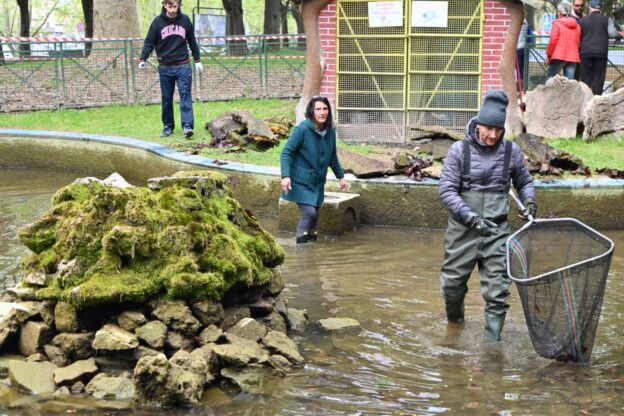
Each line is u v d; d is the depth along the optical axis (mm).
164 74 12586
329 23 12141
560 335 5363
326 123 8422
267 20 34312
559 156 10148
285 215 9438
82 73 17516
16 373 5082
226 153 11383
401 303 6824
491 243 5883
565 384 5137
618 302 6805
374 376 5281
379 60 12148
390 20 11977
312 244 8805
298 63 18453
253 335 5562
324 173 8625
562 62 13781
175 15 12414
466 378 5250
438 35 11953
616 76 15742
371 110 12281
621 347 5805
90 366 5168
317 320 6391
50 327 5422
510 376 5277
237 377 5133
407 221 9609
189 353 5141
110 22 20938
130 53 17188
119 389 4969
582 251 5621
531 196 5902
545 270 5695
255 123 12000
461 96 12125
